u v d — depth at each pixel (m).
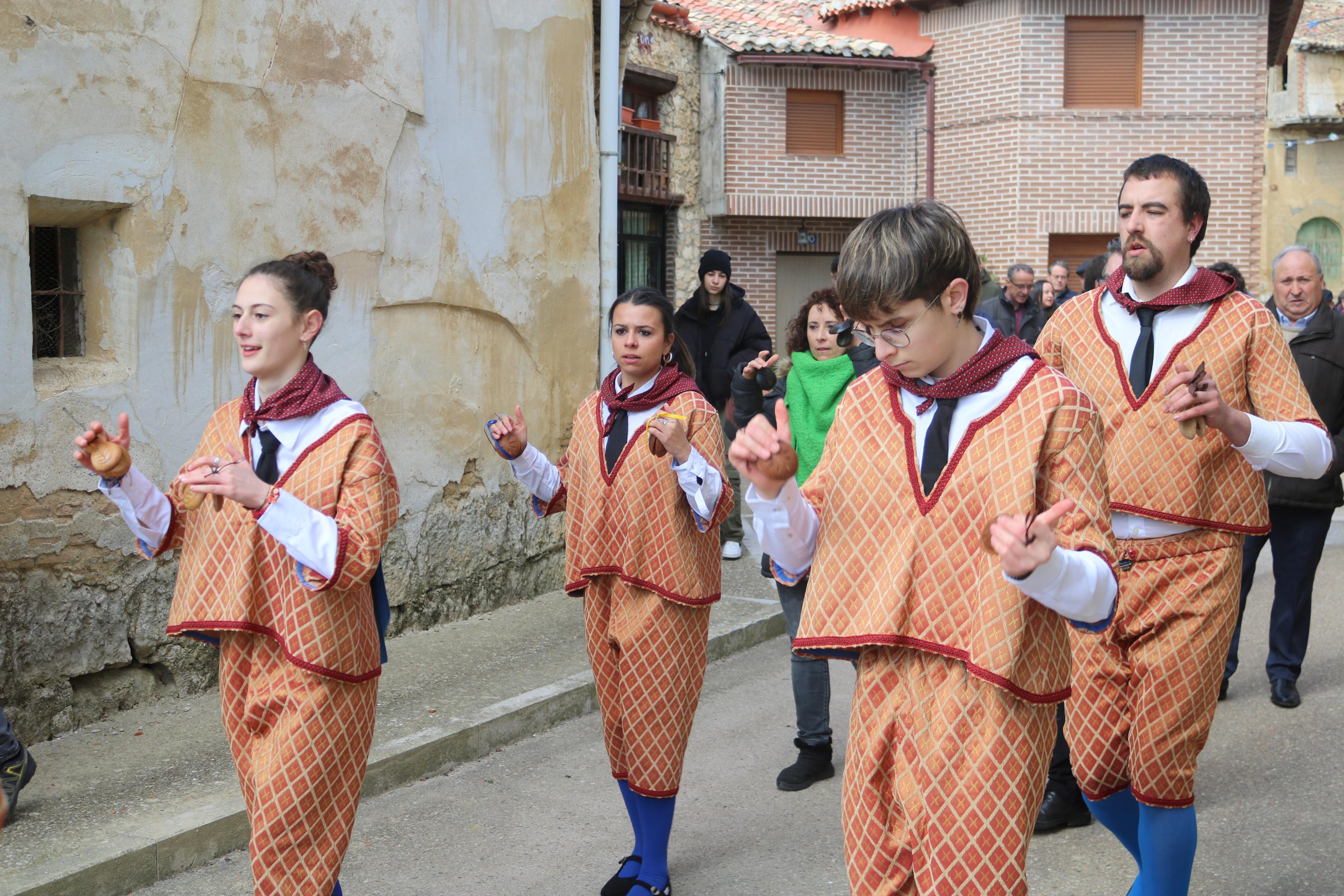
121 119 4.88
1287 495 5.42
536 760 4.97
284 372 2.84
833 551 2.25
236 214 5.36
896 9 18.67
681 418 3.41
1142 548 3.21
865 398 2.29
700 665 3.69
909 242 2.09
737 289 8.34
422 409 6.33
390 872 3.90
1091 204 17.69
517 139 6.88
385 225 6.06
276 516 2.52
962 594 2.14
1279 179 23.80
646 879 3.67
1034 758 2.16
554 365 7.24
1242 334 3.19
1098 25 17.62
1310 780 4.60
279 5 5.50
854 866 2.28
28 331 4.60
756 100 17.86
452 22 6.40
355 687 2.80
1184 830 3.15
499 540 6.88
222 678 2.85
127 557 4.99
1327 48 23.48
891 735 2.23
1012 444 2.10
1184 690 3.13
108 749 4.62
